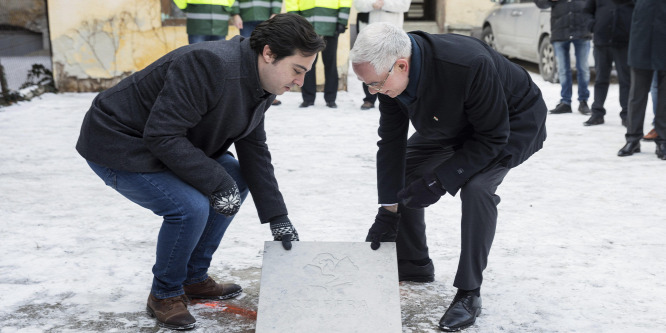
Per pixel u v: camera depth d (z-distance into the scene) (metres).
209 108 2.41
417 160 3.07
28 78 9.73
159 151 2.38
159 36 9.73
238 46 2.42
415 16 16.70
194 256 2.91
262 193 2.76
